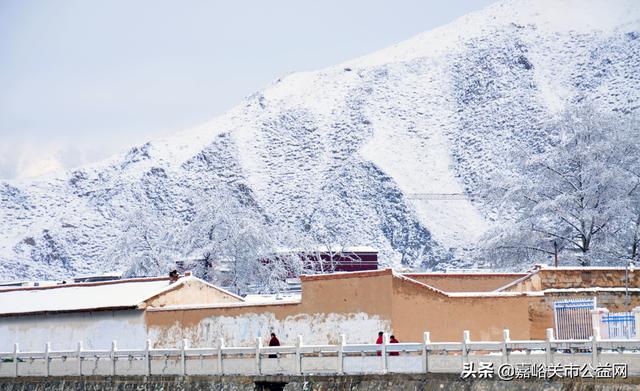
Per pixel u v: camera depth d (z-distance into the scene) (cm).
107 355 6506
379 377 5022
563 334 5841
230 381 5741
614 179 10981
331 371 5266
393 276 5888
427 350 4834
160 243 14250
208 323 6919
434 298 5928
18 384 7031
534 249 11219
